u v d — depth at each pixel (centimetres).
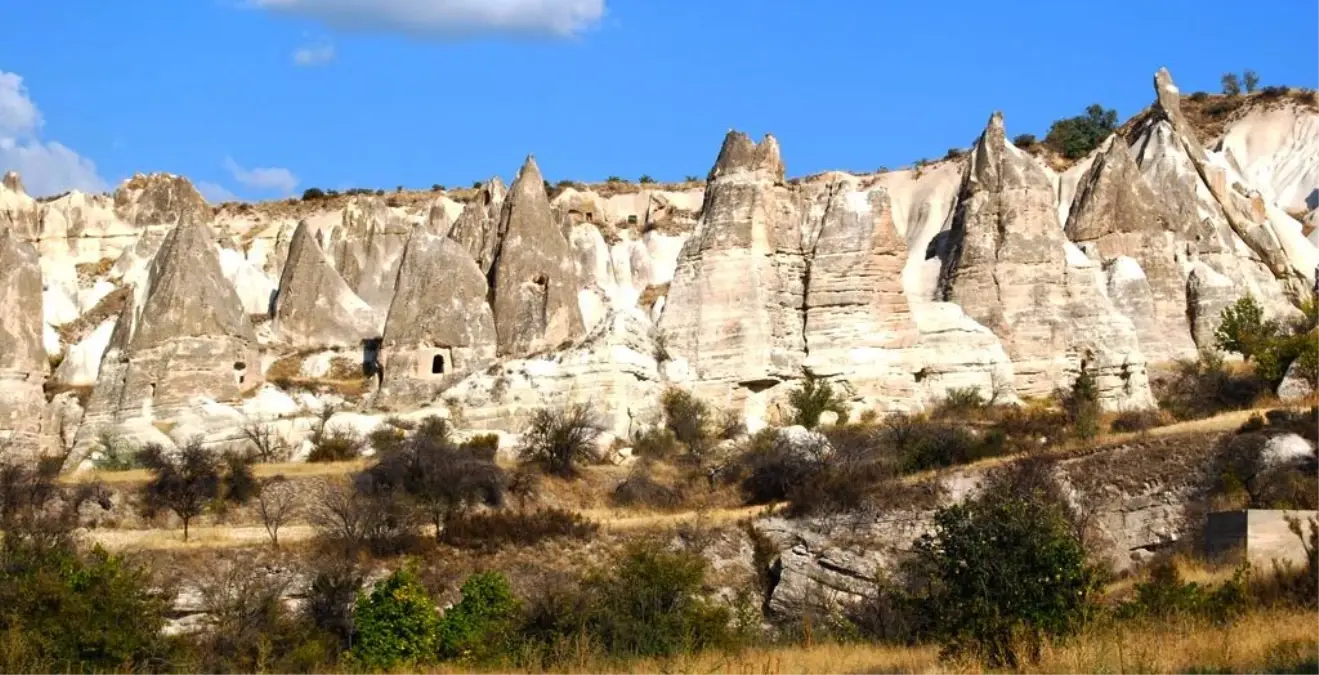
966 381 6188
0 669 3225
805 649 3406
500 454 5562
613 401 5775
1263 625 2930
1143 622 3023
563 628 3772
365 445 5609
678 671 3048
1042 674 2686
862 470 5131
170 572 4353
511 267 6512
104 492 5009
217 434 5722
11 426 6184
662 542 4800
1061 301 6544
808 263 6294
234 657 3797
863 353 6109
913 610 3553
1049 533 3075
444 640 3781
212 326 6028
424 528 4906
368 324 7338
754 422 5850
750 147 6356
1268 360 6181
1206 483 4847
